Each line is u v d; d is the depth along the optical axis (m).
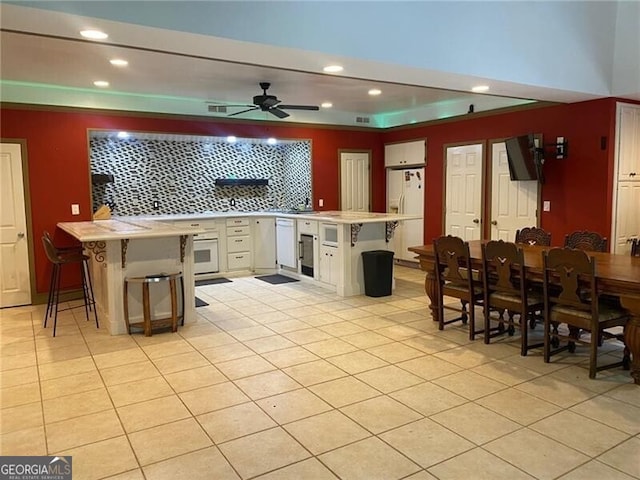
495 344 3.95
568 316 3.34
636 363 3.11
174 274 4.43
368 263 5.69
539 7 4.51
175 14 2.92
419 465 2.26
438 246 4.21
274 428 2.63
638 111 5.45
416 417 2.72
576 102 5.45
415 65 3.86
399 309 5.12
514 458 2.30
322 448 2.42
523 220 6.14
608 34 5.03
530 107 5.96
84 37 3.06
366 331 4.35
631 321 3.09
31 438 2.56
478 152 6.67
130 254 4.38
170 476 2.21
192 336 4.29
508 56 4.36
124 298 4.30
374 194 8.40
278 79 5.39
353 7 3.55
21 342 4.18
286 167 8.37
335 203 7.99
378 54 3.67
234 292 6.08
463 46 4.09
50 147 5.73
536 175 5.77
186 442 2.50
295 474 2.21
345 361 3.61
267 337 4.22
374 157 8.34
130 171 6.99
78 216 5.93
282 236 7.10
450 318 4.73
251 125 7.14
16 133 5.52
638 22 4.88
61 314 5.17
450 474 2.18
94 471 2.25
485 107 6.52
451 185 7.12
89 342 4.15
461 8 4.07
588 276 3.14
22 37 3.81
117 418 2.77
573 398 2.93
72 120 5.85
